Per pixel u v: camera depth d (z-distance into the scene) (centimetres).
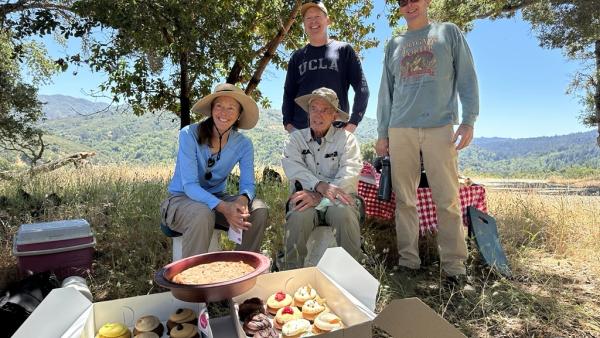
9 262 355
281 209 465
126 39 714
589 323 271
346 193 320
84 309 188
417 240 367
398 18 979
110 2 648
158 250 381
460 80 330
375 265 341
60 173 816
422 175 404
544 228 449
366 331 163
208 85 846
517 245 432
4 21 777
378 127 381
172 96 877
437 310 291
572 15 1250
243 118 325
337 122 405
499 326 271
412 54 340
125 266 355
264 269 206
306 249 316
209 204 287
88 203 508
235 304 219
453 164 337
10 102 1155
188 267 218
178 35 712
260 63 866
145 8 671
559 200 578
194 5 700
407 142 347
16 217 465
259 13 834
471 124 326
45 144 1238
